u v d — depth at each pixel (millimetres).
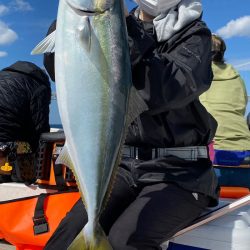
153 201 1062
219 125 2008
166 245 1156
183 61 1053
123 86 879
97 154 871
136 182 1126
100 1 833
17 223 1307
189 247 1146
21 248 1350
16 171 1599
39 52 921
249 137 2041
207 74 1070
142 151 1155
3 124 1642
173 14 1144
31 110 1730
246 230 1133
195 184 1112
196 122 1168
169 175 1114
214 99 2070
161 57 1021
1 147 1613
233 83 2100
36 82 1798
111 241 999
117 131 882
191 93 1028
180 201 1081
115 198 1112
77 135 867
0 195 1459
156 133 1141
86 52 837
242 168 1973
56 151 1372
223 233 1124
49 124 1823
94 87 853
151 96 1007
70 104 861
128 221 1028
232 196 1730
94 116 860
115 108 872
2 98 1691
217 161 1983
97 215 885
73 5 835
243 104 2115
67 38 848
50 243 1053
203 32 1120
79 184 892
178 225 1075
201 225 1147
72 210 1085
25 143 1691
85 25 828
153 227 1022
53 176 1392
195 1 1155
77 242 877
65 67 856
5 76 1750
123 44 872
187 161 1154
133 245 990
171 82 1002
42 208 1291
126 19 989
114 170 899
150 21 1207
